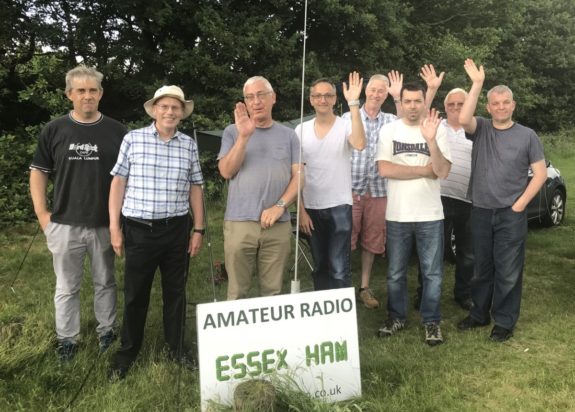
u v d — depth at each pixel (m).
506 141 3.75
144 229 3.17
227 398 2.80
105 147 3.40
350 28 11.51
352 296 3.03
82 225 3.41
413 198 3.78
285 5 10.94
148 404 3.01
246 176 3.27
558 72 22.73
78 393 3.06
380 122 4.66
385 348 3.74
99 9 10.46
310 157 3.76
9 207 8.16
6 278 5.50
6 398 3.01
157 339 3.87
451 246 5.69
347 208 3.78
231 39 9.88
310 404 2.75
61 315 3.52
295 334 2.92
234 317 2.83
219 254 6.34
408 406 3.00
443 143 3.67
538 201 7.21
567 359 3.58
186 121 9.84
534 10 21.94
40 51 10.90
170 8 9.80
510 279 3.85
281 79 10.56
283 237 3.34
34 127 9.56
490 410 2.99
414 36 13.55
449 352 3.70
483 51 14.35
